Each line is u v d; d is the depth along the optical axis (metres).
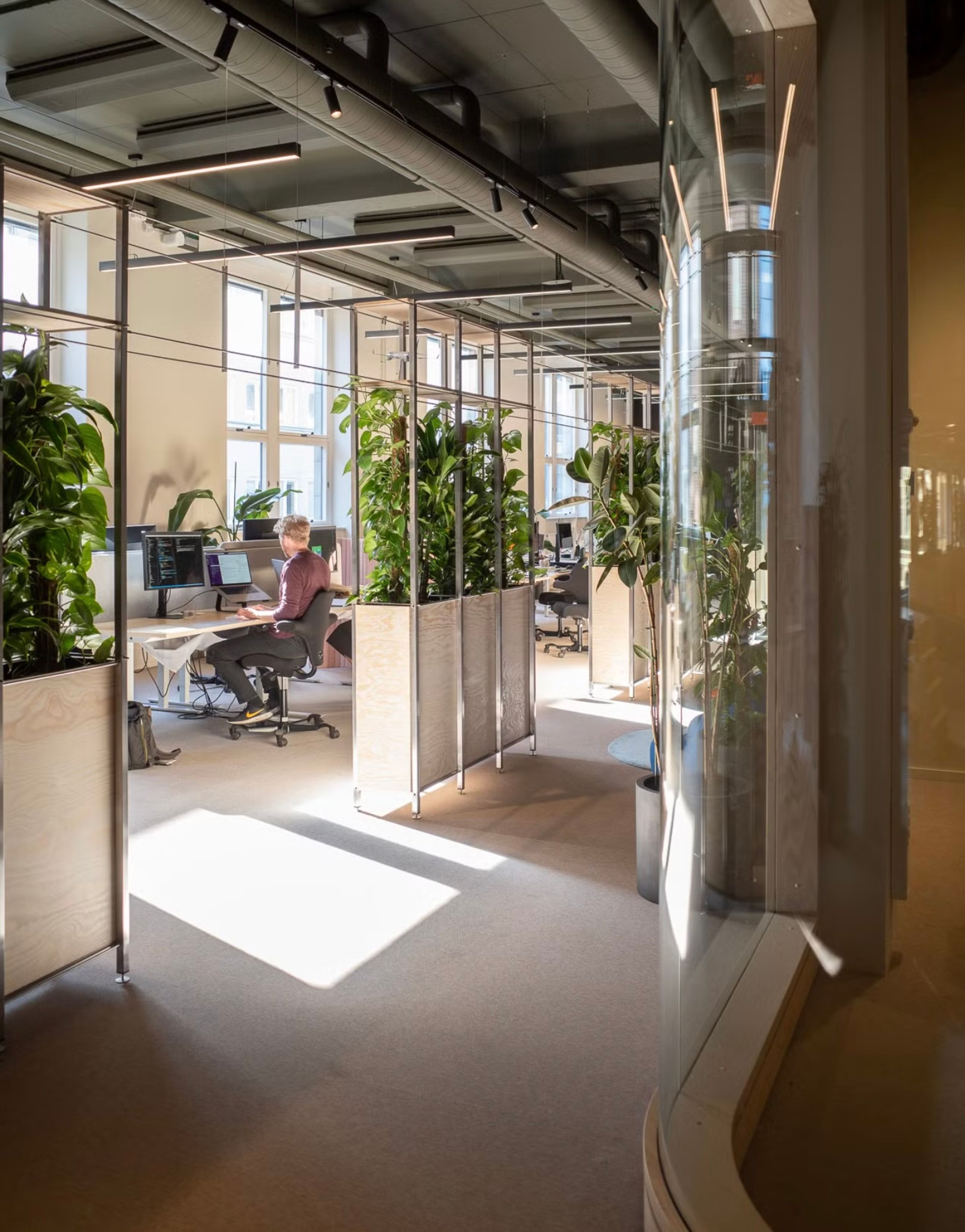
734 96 2.64
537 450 15.07
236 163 5.38
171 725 7.33
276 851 4.72
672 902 2.49
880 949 3.26
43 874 3.11
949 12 4.42
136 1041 3.04
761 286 2.82
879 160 3.08
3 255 2.96
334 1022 3.17
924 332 4.93
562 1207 2.33
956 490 4.95
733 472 2.75
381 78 5.50
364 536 5.73
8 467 3.14
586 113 7.19
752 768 2.94
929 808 4.83
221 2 4.40
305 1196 2.36
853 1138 2.49
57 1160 2.48
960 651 5.01
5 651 3.20
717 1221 2.12
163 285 9.09
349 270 10.57
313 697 8.38
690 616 2.58
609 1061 2.95
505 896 4.21
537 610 13.97
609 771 6.18
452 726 5.60
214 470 9.71
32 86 6.29
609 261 8.60
